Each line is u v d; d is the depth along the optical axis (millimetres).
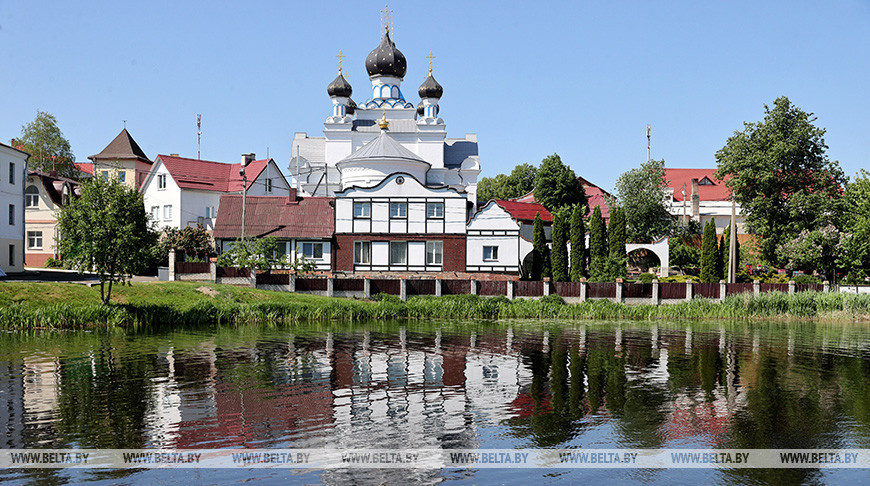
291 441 18297
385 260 60406
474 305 50375
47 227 69500
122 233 40625
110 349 31719
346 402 22172
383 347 33438
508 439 18891
